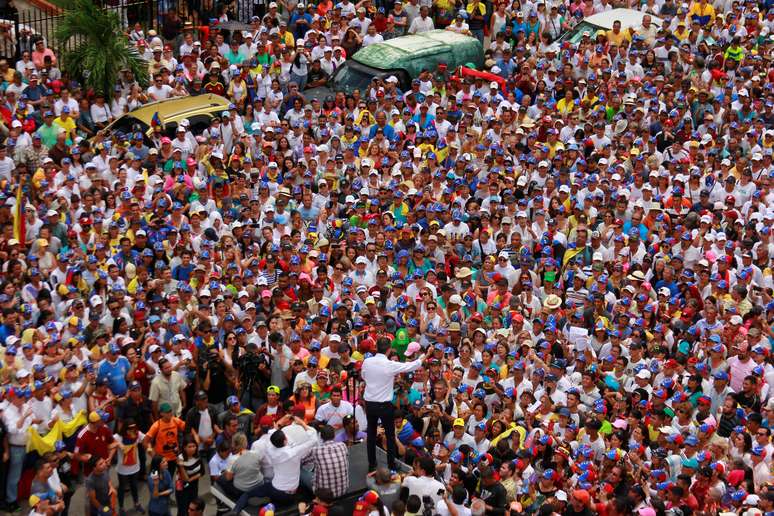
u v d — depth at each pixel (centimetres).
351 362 2717
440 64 4172
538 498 2425
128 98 3884
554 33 4597
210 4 4462
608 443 2562
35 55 3875
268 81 4056
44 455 2433
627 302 3048
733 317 2980
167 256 3106
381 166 3625
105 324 2836
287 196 3381
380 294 3061
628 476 2433
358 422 2500
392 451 2350
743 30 4541
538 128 3881
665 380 2733
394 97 3909
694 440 2517
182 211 3272
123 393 2652
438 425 2558
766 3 4812
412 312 2948
